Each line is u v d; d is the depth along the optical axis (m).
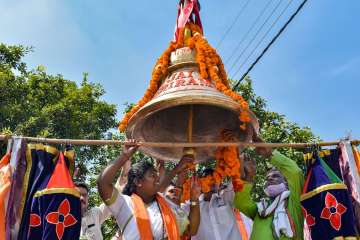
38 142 3.91
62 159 3.75
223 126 4.61
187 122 4.61
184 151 4.43
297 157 10.05
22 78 13.73
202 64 4.20
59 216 3.46
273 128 10.78
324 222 3.88
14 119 12.20
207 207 5.18
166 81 4.29
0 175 3.59
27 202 3.59
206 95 3.82
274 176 4.92
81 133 13.36
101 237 5.23
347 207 3.87
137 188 4.21
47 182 3.61
